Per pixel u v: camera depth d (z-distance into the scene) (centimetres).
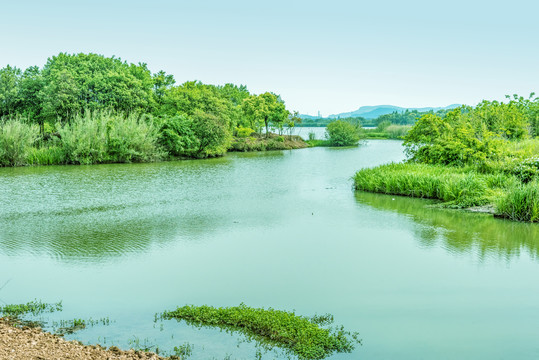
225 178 3141
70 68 5509
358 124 9094
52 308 899
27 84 5284
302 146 7219
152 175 3269
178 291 1009
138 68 5988
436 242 1451
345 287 1044
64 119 4856
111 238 1478
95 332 787
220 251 1342
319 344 747
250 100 7450
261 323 814
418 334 804
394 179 2448
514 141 3225
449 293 1008
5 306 898
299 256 1294
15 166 3769
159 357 674
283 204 2139
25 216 1809
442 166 2797
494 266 1202
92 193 2417
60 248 1353
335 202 2197
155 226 1659
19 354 606
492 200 2034
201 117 5072
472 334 803
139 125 4403
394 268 1184
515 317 880
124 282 1065
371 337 789
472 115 3503
